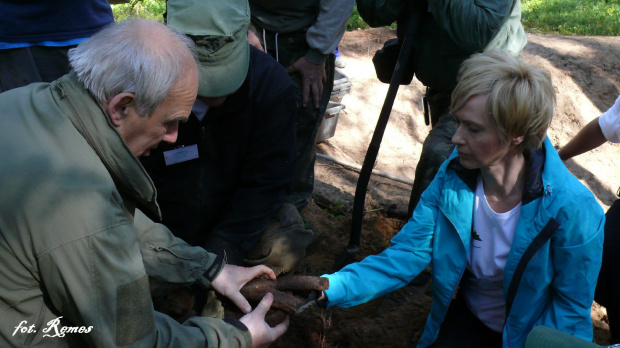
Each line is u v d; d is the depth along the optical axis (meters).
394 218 4.07
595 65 6.39
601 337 3.06
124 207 1.81
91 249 1.55
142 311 1.67
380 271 2.21
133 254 1.65
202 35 2.23
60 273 1.55
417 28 3.29
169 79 1.62
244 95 2.51
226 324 1.92
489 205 2.06
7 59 2.89
